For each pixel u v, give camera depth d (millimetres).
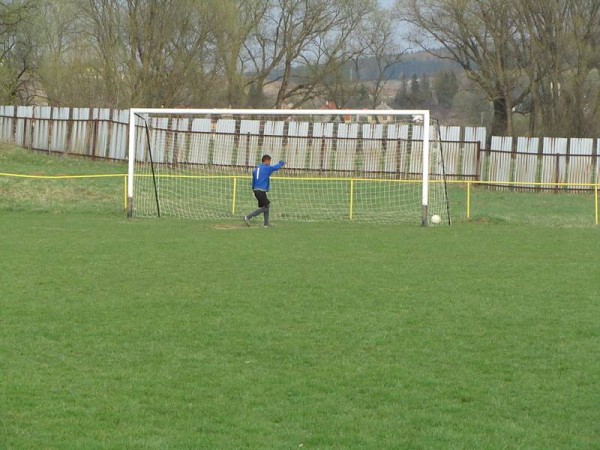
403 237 48375
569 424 17062
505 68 117875
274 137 87938
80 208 62188
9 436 16109
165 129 85250
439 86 173875
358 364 21219
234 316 26469
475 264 37719
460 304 28578
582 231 53000
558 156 88625
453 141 89188
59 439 15992
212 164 87312
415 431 16609
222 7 117750
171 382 19594
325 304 28438
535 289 31469
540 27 112500
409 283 32562
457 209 67562
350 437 16234
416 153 86250
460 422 17109
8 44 118812
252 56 134125
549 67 112438
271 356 21938
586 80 113125
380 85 154875
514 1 112688
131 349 22469
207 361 21391
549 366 21125
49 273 33906
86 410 17609
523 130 131625
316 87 141875
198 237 47062
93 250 40875
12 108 95688
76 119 93375
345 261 38219
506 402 18359
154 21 114125
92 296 29344
